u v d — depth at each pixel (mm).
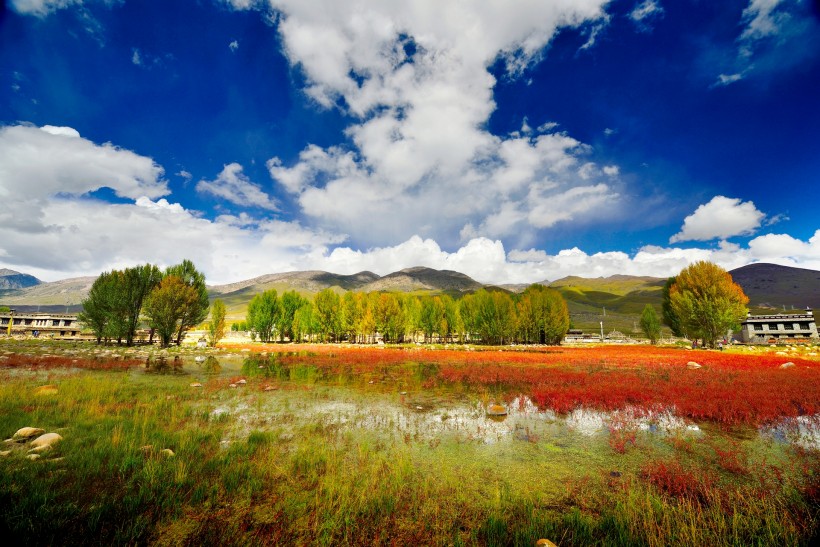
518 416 13047
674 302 50562
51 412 11469
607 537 5230
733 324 46438
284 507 6031
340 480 7137
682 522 5527
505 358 37219
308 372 26297
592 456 8914
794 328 76125
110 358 32344
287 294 94750
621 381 20031
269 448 8977
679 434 10734
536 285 83688
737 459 8406
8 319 82125
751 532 5352
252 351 49031
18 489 6246
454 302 91000
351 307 82000
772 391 15961
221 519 5641
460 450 9289
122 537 4980
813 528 5352
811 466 8086
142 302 49625
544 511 6199
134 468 7254
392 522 5707
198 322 52562
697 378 20484
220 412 13070
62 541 4906
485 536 5418
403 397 16609
